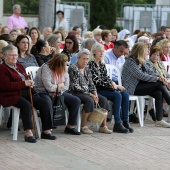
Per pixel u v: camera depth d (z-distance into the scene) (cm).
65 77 1319
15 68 1273
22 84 1248
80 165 1084
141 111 1461
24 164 1073
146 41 1706
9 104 1241
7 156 1122
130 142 1281
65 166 1072
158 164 1114
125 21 3103
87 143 1255
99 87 1387
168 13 3022
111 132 1359
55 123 1284
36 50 1453
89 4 3014
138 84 1460
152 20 3058
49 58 1456
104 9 3134
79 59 1357
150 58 1528
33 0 3538
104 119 1353
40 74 1298
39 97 1270
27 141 1240
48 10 2372
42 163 1084
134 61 1459
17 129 1256
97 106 1362
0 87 1248
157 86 1456
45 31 1878
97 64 1395
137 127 1446
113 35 1956
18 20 2328
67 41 1527
